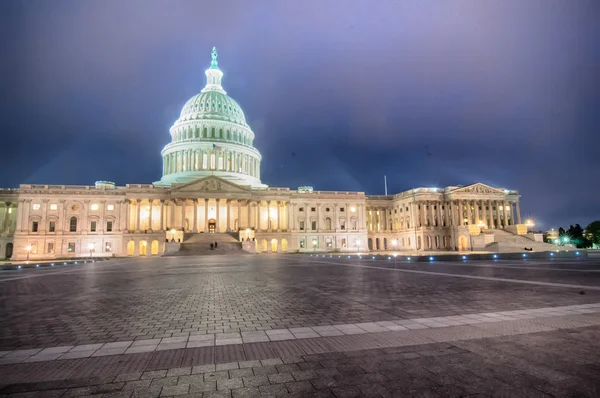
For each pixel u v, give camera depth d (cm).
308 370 657
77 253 10225
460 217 12094
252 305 1349
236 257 6969
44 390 588
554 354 722
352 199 12375
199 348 808
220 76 14975
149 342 865
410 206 12462
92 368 688
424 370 647
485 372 634
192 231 11206
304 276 2541
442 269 2934
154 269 3666
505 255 4647
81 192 10462
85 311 1284
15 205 10450
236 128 13400
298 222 11819
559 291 1548
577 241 11812
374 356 727
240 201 11031
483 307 1216
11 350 812
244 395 559
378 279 2214
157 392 574
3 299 1614
